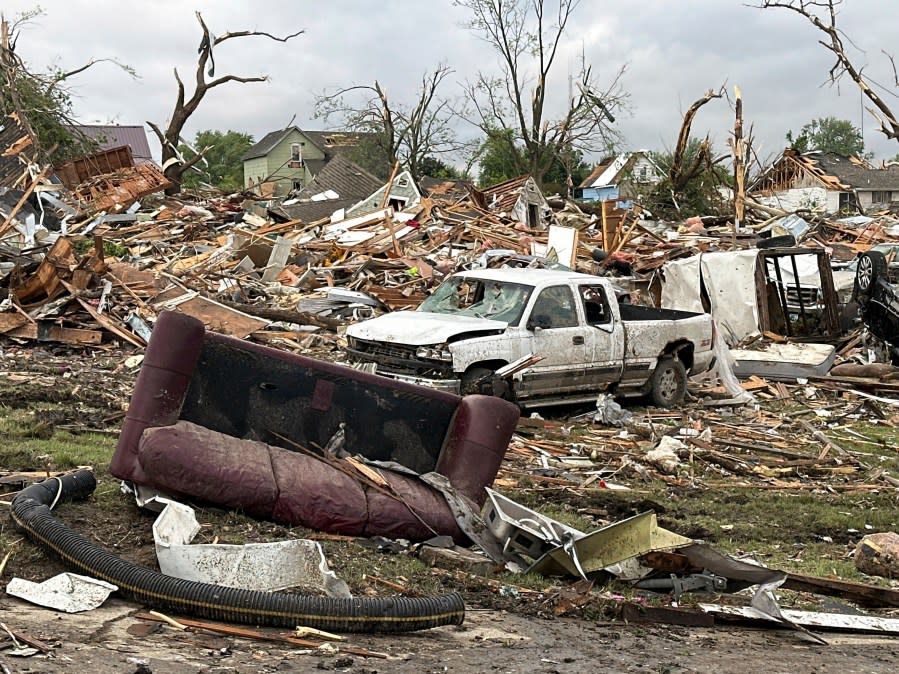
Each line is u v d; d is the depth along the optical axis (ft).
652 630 19.49
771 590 21.30
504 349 43.52
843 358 66.49
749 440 43.91
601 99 202.80
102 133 210.38
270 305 73.15
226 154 365.61
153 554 20.17
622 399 51.49
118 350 57.57
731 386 53.78
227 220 122.01
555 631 18.78
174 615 17.31
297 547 18.98
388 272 83.56
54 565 19.11
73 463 28.35
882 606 23.13
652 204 165.27
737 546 27.96
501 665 16.26
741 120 151.02
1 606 16.71
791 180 225.56
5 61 153.99
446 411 26.23
